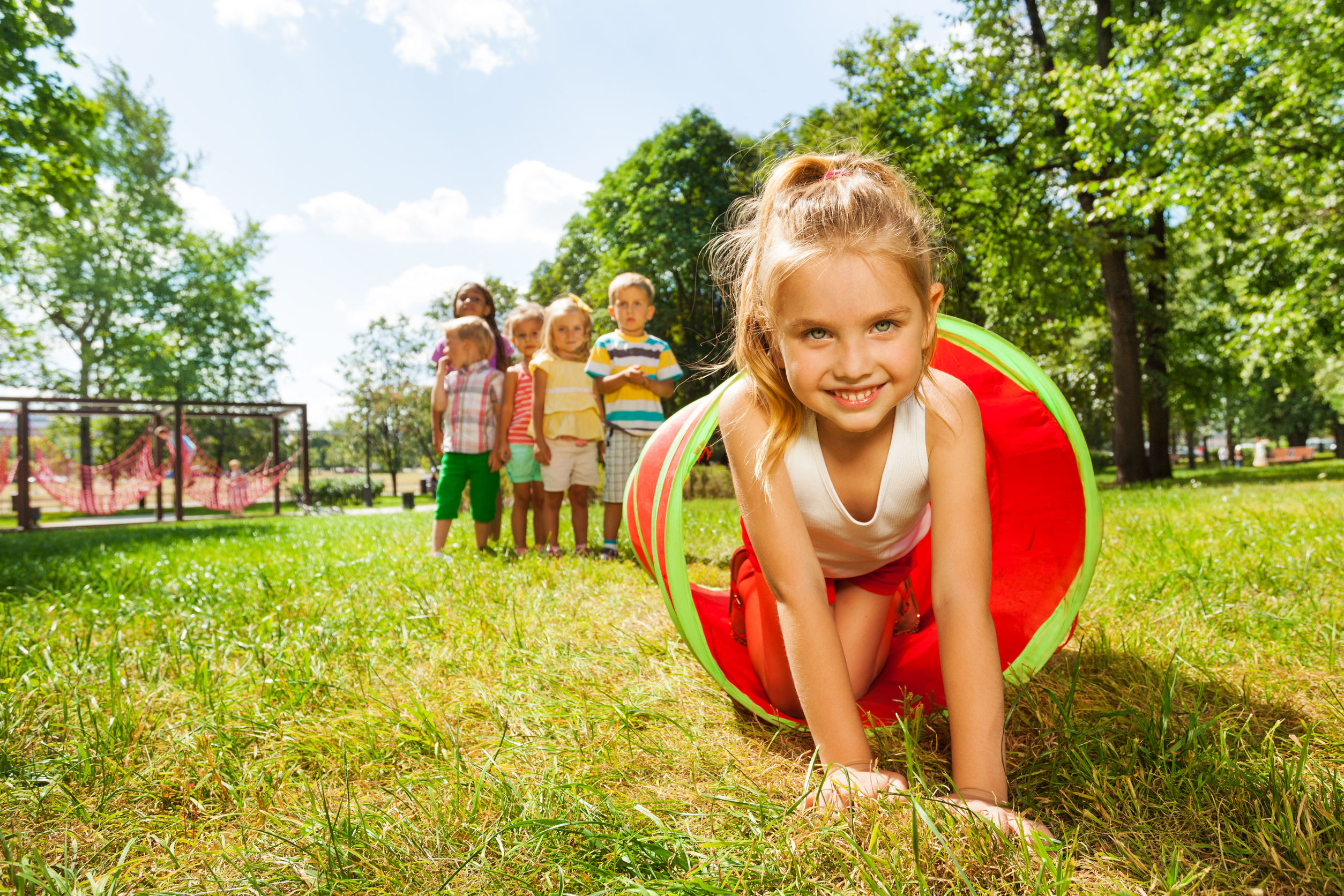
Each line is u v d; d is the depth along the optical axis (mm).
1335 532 3641
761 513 1538
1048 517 1866
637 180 26016
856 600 1929
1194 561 2986
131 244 32219
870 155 1681
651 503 1924
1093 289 17766
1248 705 1643
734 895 992
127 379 32125
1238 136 10852
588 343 4984
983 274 17000
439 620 2656
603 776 1441
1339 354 12953
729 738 1667
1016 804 1300
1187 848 1109
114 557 5523
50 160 11047
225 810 1398
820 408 1299
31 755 1586
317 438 64000
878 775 1301
